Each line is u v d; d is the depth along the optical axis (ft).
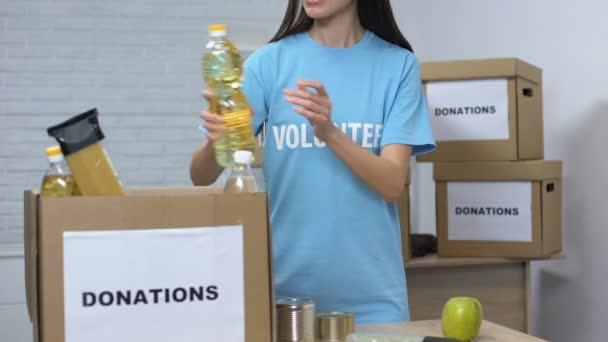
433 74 9.28
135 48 14.38
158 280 3.40
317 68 5.55
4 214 13.94
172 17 14.49
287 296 5.46
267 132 5.61
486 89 9.13
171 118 14.53
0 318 13.84
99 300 3.35
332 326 4.32
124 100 14.38
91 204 3.34
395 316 5.49
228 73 4.19
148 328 3.40
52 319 3.31
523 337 4.50
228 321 3.49
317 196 5.41
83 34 14.20
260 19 14.82
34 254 3.37
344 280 5.40
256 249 3.52
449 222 9.38
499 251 9.20
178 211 3.42
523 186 9.07
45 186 3.58
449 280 9.35
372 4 5.63
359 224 5.41
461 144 9.27
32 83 14.05
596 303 9.68
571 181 10.11
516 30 11.19
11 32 13.97
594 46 9.59
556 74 10.35
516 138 9.07
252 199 3.51
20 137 14.02
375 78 5.55
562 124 10.27
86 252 3.33
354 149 5.10
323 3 5.32
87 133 3.52
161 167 14.53
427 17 13.79
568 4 10.05
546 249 9.11
